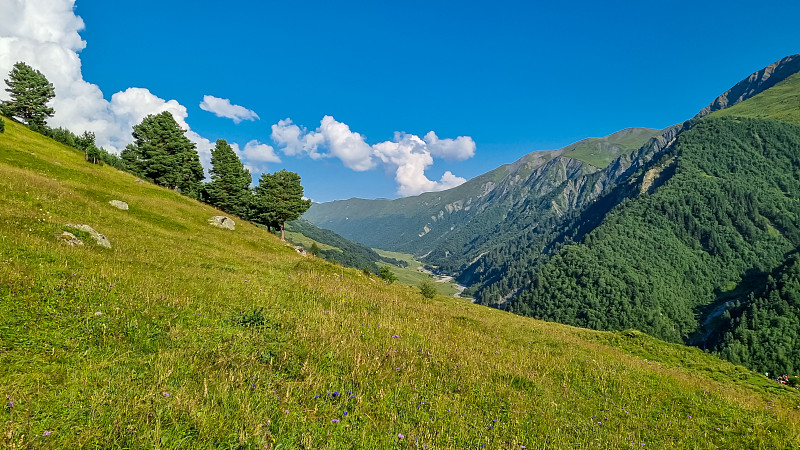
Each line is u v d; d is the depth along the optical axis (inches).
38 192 1088.8
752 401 576.1
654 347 1045.2
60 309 312.3
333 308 550.3
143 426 188.7
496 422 299.3
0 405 181.8
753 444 370.6
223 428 201.9
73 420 184.4
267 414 225.5
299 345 350.0
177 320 354.9
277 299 539.5
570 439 307.7
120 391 216.5
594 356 703.1
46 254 466.9
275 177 2938.0
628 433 348.8
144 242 936.3
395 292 1197.7
